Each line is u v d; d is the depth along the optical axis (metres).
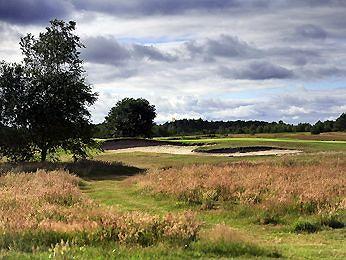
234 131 139.50
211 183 21.81
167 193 21.56
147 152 62.66
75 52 47.34
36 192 19.34
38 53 46.62
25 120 45.16
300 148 58.38
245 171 28.89
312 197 17.50
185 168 32.88
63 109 45.78
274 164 36.22
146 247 10.01
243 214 16.73
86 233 10.66
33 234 10.41
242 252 10.12
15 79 45.25
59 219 12.95
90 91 47.22
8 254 8.51
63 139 46.16
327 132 115.38
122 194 24.27
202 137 95.50
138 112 124.75
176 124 159.62
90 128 47.06
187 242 10.52
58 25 47.31
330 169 29.98
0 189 21.05
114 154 61.47
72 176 30.19
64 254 8.56
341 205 16.89
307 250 11.05
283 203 17.11
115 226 11.12
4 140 44.75
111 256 8.84
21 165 40.47
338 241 12.97
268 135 99.00
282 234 14.12
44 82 45.66
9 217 12.27
